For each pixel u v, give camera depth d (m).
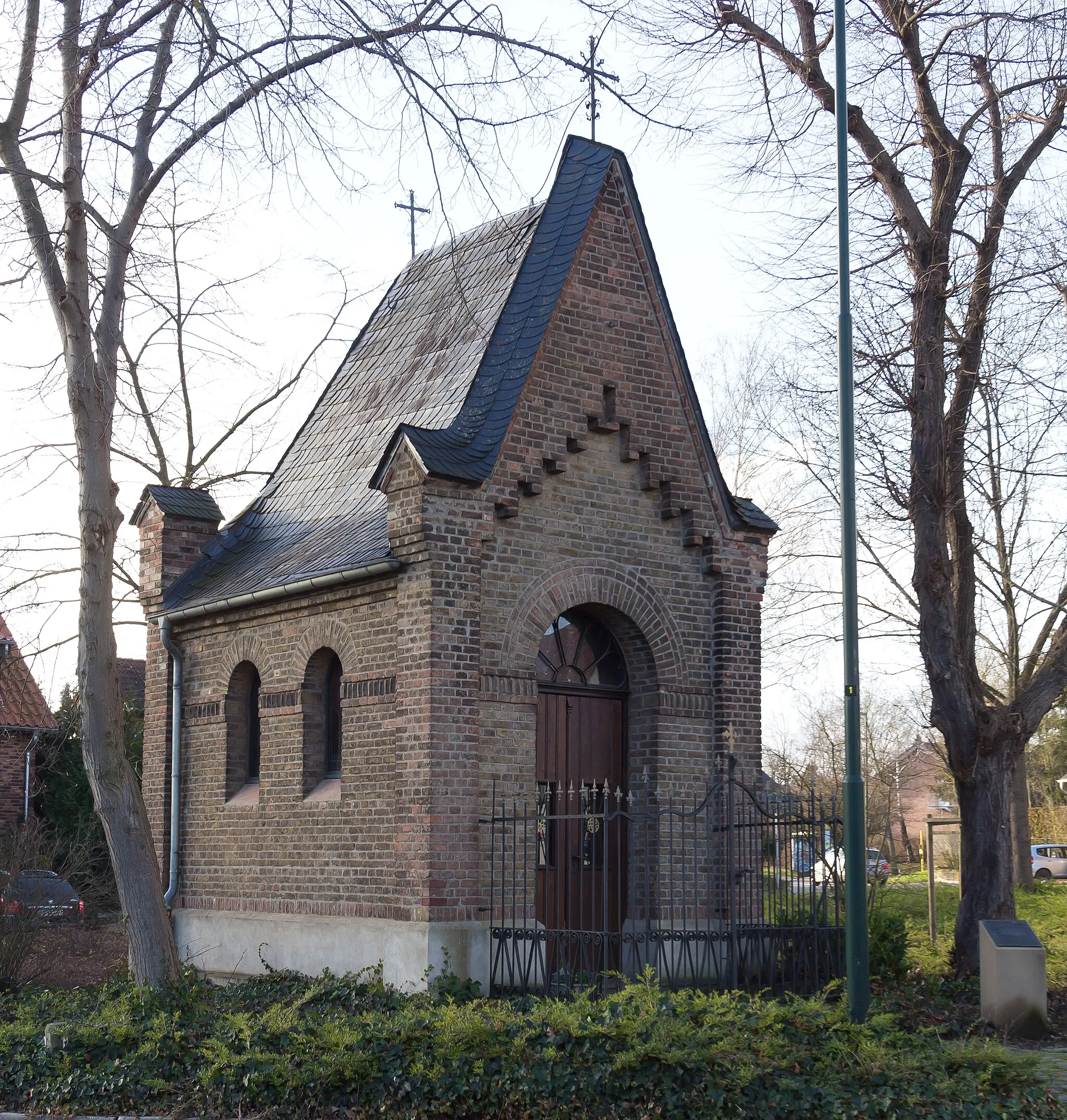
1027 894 29.34
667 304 16.92
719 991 13.85
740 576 17.00
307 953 15.64
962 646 17.80
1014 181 17.14
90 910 23.81
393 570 14.83
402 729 14.60
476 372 16.44
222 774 17.80
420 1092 9.88
